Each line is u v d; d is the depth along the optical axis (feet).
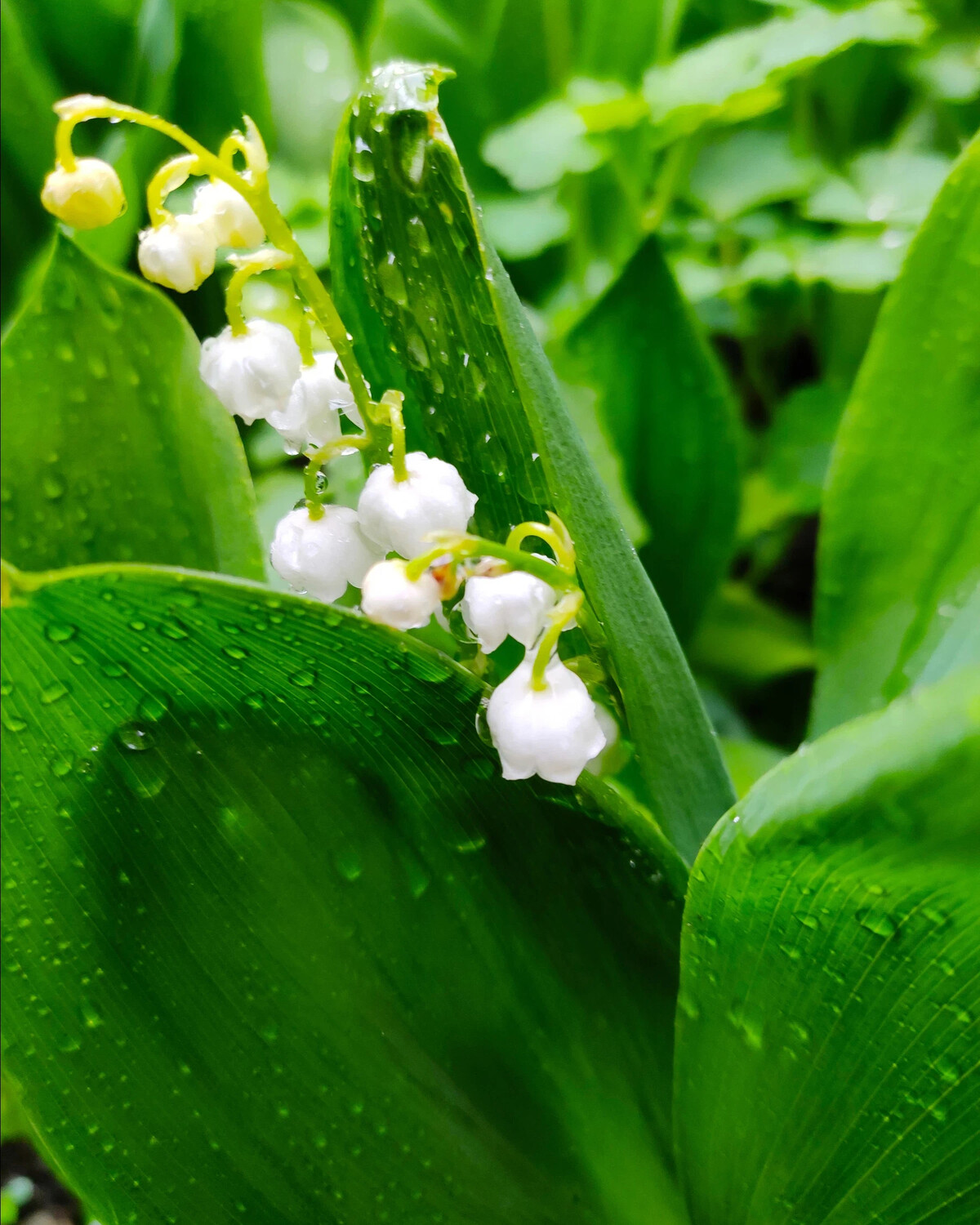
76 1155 0.49
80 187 0.45
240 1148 0.49
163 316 0.58
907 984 0.44
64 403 0.57
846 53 0.95
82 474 0.58
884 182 0.88
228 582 0.43
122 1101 0.49
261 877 0.49
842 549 0.61
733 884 0.43
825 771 0.40
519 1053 0.52
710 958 0.46
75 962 0.48
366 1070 0.50
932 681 0.57
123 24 0.85
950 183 0.55
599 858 0.49
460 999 0.51
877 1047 0.45
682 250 0.94
